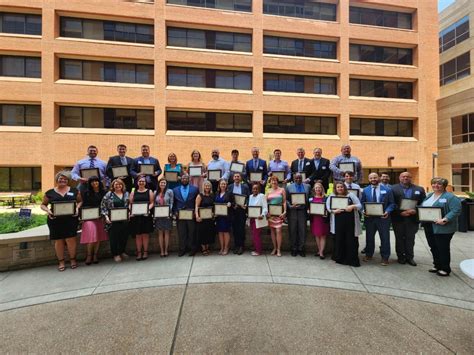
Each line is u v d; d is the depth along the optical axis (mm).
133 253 6781
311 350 3090
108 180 7066
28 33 18281
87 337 3354
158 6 19438
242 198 6555
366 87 22672
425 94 22859
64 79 18719
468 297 4426
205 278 5176
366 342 3236
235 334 3396
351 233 5883
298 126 21812
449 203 5176
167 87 19578
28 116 18422
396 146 22422
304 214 6527
